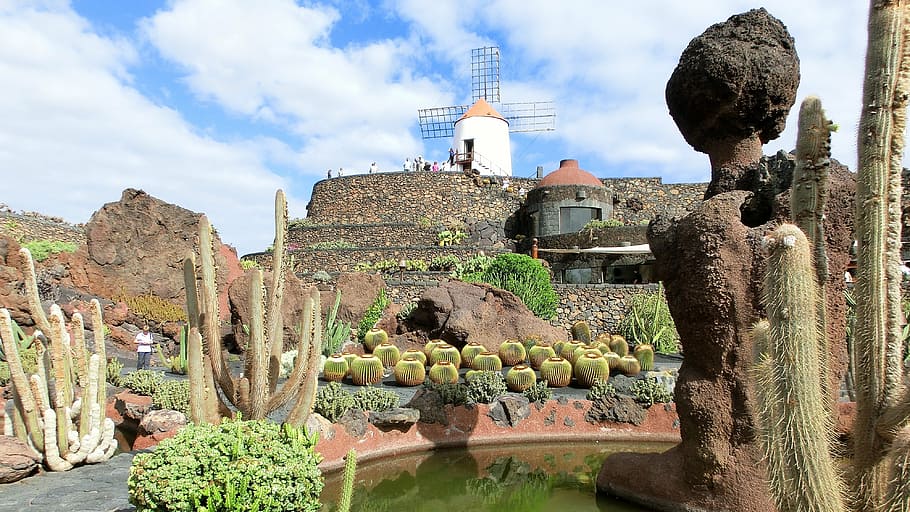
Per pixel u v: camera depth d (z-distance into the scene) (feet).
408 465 29.94
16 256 58.44
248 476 15.34
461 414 34.50
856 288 13.52
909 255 59.41
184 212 73.72
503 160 138.72
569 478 28.09
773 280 11.25
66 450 24.27
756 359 12.15
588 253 87.56
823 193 15.61
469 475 28.60
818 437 10.63
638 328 65.41
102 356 25.84
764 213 22.89
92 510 19.69
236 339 59.41
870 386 12.96
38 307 24.59
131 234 68.69
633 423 35.24
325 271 93.09
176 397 33.14
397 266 90.63
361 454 29.81
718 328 21.13
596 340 60.44
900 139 13.12
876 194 13.12
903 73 13.00
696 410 21.43
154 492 14.99
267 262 98.53
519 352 51.52
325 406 30.76
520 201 113.80
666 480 22.58
